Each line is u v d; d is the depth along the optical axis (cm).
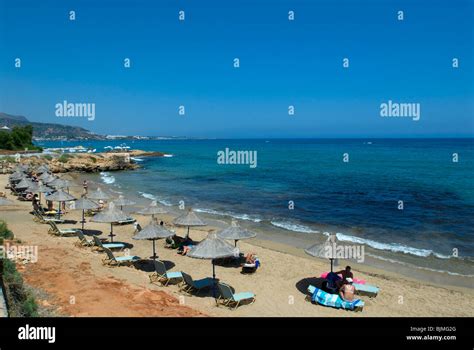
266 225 2175
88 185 4050
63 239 1731
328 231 2028
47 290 1052
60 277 1168
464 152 9656
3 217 2148
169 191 3562
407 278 1373
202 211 2580
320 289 1232
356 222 2206
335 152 10362
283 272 1424
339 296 1133
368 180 4084
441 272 1436
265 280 1342
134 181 4472
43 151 7775
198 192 3466
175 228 2112
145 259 1532
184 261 1541
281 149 12669
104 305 981
